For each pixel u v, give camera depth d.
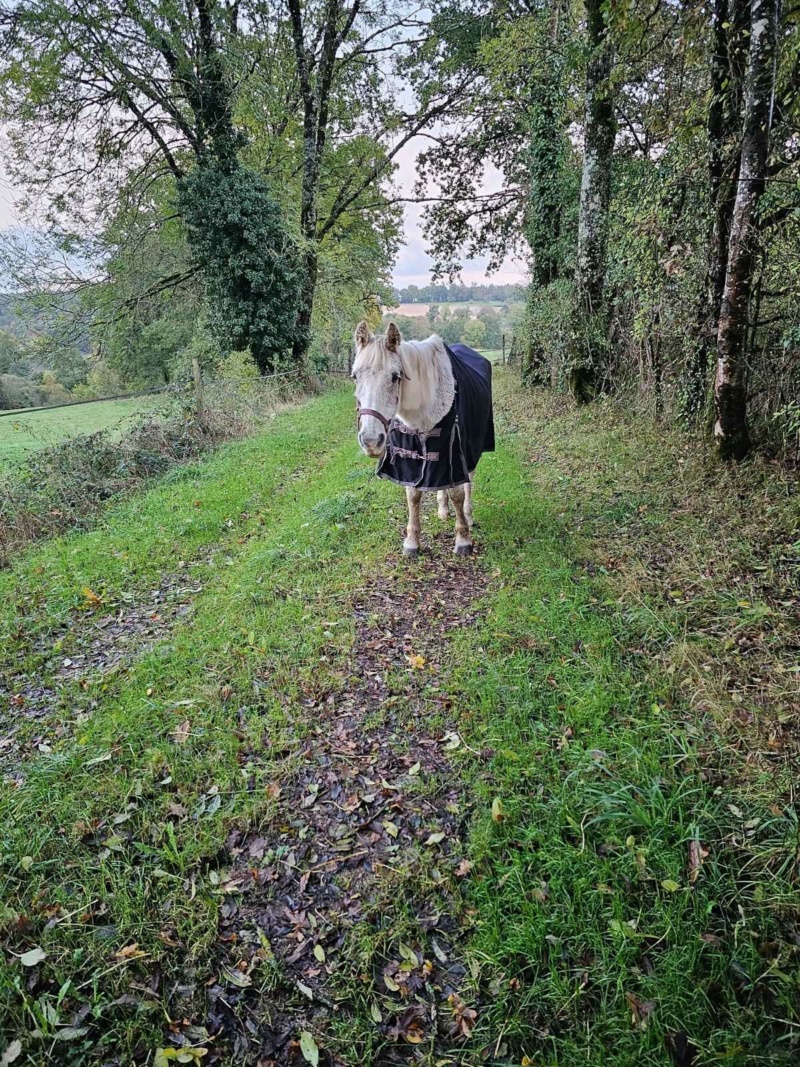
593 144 8.63
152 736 2.98
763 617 3.28
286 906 2.13
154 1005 1.83
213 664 3.60
